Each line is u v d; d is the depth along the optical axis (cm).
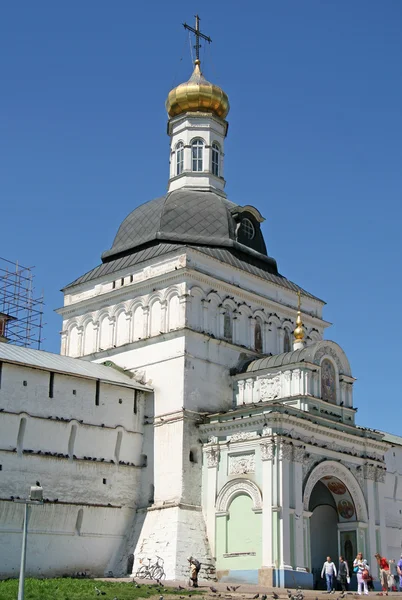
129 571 4900
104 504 4975
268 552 4588
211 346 5444
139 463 5231
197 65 6962
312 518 5425
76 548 4828
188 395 5188
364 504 5306
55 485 4775
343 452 5234
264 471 4756
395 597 4056
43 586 3769
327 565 4431
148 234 5953
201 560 4784
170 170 6781
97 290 5988
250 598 3712
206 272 5566
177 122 6794
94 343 5869
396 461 6431
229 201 6406
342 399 5478
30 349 5266
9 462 4616
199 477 5078
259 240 6244
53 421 4850
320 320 6397
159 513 4978
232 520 4847
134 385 5269
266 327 5916
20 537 4616
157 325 5509
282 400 5219
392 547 6116
